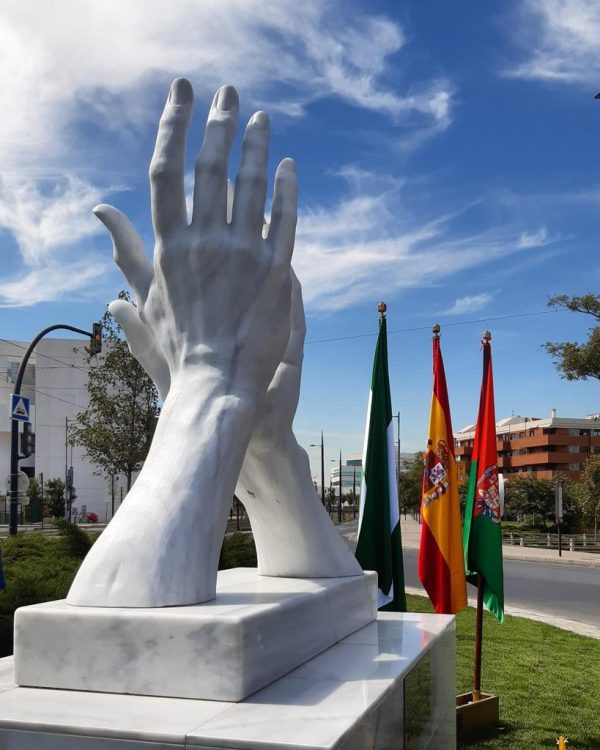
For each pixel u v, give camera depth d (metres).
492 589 5.95
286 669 2.75
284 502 3.78
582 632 9.66
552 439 66.69
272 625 2.63
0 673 2.79
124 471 25.12
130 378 23.98
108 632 2.46
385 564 5.91
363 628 3.82
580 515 45.69
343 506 79.06
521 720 5.80
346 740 2.07
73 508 47.00
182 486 2.84
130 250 3.47
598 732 5.54
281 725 2.12
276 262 3.26
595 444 67.06
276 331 3.28
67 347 49.44
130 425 24.25
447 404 6.11
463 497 26.50
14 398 16.31
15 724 2.15
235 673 2.36
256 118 3.27
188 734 2.03
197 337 3.15
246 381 3.15
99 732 2.08
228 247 3.14
